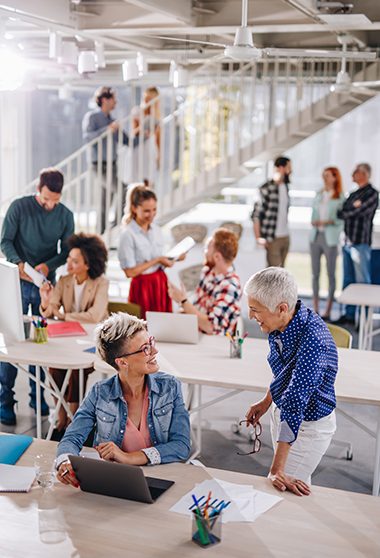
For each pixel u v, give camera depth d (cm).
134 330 282
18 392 569
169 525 237
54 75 819
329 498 256
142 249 540
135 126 859
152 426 291
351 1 491
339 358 405
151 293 545
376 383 363
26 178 1020
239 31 362
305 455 295
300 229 1080
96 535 230
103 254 475
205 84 880
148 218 540
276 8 509
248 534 232
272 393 297
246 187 1104
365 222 776
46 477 248
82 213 1071
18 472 272
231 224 834
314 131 805
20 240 519
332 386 292
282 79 859
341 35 581
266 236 811
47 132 1070
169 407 293
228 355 409
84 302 477
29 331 451
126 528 235
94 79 877
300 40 736
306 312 283
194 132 875
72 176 1081
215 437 489
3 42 449
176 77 616
